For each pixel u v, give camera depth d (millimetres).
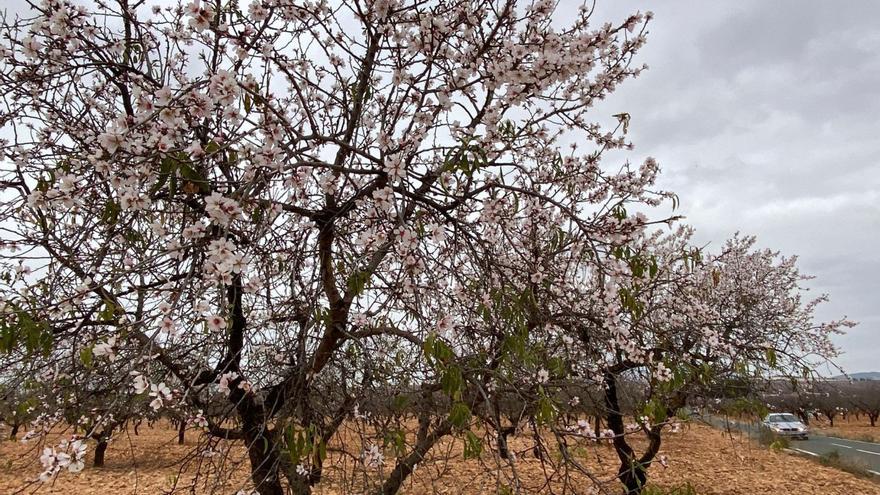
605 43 2885
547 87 2775
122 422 2799
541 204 3518
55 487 7660
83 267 2713
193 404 2934
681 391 4633
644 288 4113
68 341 2750
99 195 2564
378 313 2637
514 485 2275
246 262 1923
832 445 17750
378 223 2727
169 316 1918
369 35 3016
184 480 7465
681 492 2939
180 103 2207
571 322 3340
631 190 3475
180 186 2459
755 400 4812
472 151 2299
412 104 3363
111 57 3107
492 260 2764
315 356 2686
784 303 10250
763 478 10094
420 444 3283
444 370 2066
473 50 2992
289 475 2922
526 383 2836
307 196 3039
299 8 2824
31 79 2705
